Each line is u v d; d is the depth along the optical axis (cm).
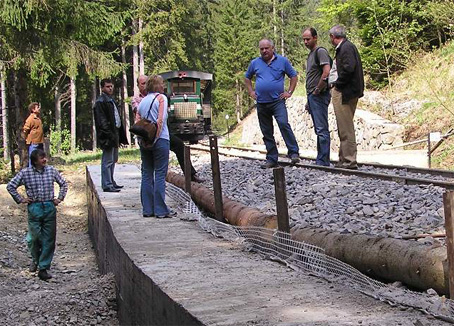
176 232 829
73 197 1892
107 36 2458
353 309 452
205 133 3372
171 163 2012
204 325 421
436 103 2273
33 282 1099
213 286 534
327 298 485
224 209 935
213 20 6694
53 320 812
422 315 430
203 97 3372
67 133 4581
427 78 2483
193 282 552
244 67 5944
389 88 2614
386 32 2681
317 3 6775
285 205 670
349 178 1155
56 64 2411
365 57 2755
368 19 2744
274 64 1340
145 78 1134
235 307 464
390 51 2677
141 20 4741
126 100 4809
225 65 5966
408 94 2495
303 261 622
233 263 634
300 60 5872
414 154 1842
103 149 1253
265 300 482
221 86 6081
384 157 1858
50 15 2248
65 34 2375
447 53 2548
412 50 2742
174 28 4803
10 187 1102
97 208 1223
